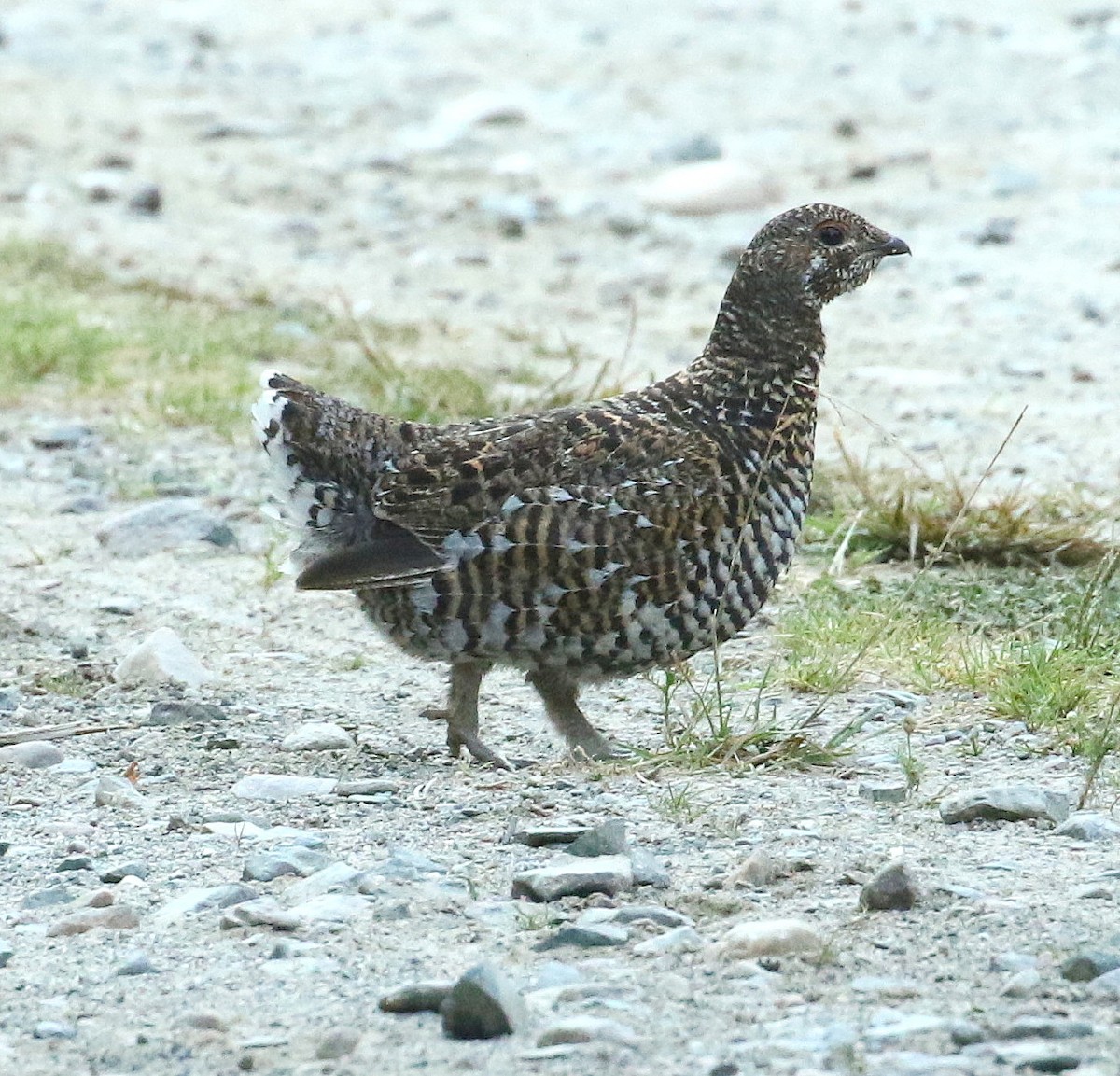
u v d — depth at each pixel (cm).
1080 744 1571
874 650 1822
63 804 1495
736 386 1594
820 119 4469
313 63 5178
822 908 1234
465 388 2695
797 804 1450
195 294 3344
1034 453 2556
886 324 3244
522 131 4519
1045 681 1675
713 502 1546
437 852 1362
